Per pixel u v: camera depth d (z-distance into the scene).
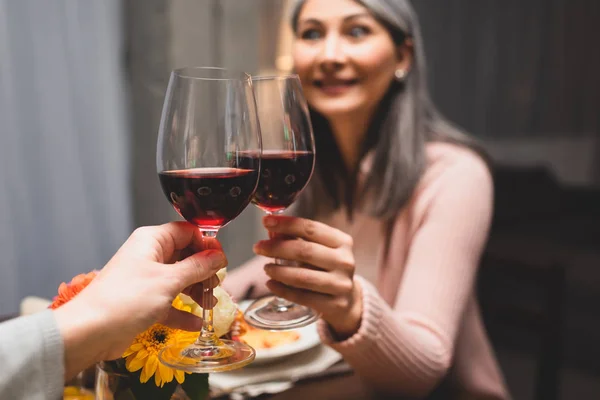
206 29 2.88
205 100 0.62
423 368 0.99
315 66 1.33
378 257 1.45
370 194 1.40
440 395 1.26
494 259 1.48
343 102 1.33
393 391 1.00
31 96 2.55
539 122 6.27
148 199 2.86
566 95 6.23
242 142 0.64
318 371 0.97
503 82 6.23
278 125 0.80
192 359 0.61
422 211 1.31
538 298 3.49
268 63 3.17
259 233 3.22
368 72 1.32
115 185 2.79
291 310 0.87
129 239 0.65
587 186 6.06
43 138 2.59
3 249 2.52
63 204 2.67
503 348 3.34
